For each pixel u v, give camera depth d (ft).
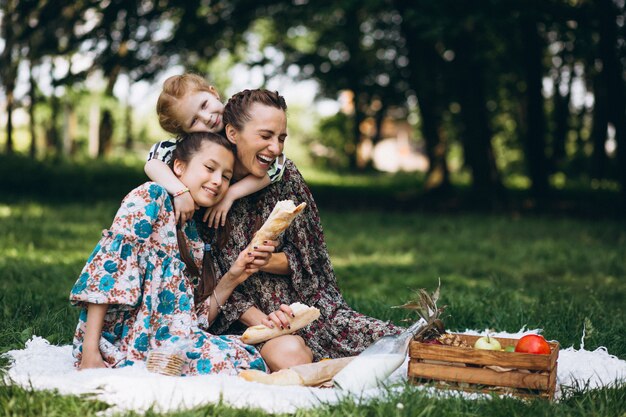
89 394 11.09
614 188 77.36
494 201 58.85
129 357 12.88
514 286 25.91
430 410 10.73
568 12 45.93
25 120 115.34
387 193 75.56
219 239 14.07
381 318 19.36
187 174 13.51
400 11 56.49
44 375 11.91
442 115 70.08
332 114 146.10
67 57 56.34
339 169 132.05
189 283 13.48
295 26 61.36
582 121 96.43
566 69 80.33
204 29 58.39
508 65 68.33
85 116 109.81
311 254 14.55
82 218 42.16
